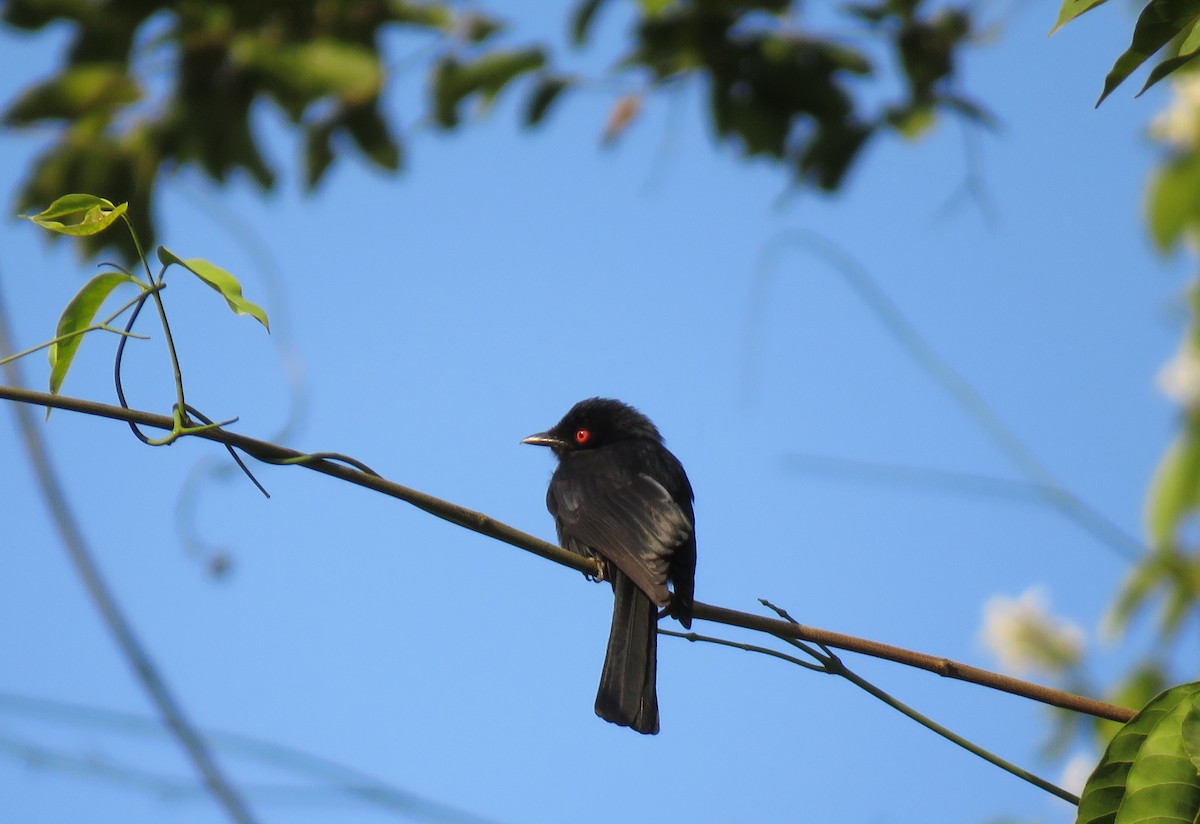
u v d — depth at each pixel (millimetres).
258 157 11695
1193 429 9945
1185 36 6102
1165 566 9844
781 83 12055
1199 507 9805
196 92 11430
